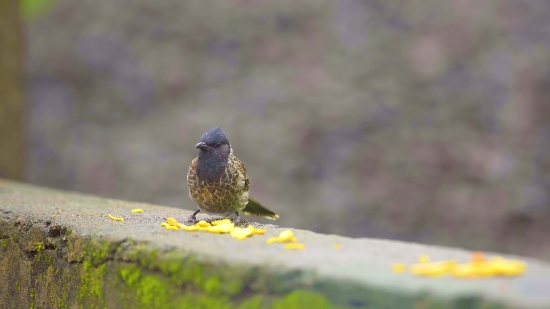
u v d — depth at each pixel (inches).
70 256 184.9
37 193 330.3
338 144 761.6
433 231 677.3
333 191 709.9
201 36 936.3
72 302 185.0
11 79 536.1
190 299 151.3
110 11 991.0
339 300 130.5
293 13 928.3
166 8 978.7
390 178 723.4
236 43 917.2
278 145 762.8
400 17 888.9
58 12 1002.1
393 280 127.1
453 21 868.0
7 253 215.3
